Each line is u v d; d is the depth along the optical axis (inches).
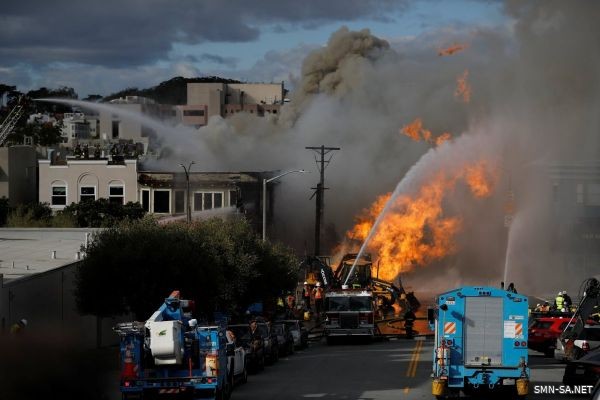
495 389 1872.5
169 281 2568.9
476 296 1866.4
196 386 1679.4
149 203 6235.2
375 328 3784.5
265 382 2224.4
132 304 2588.6
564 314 3090.6
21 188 6456.7
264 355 2559.1
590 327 2405.3
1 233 4178.2
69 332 2588.6
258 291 3499.0
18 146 6496.1
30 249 3511.3
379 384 2148.1
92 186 6279.5
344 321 3659.0
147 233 2669.8
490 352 1859.0
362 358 2891.2
